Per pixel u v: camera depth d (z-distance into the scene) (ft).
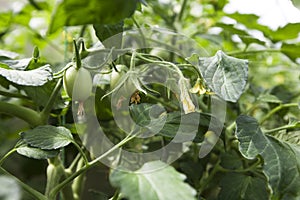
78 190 2.66
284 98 3.02
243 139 2.09
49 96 2.44
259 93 3.06
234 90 1.98
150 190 1.75
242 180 2.40
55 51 3.73
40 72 2.15
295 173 2.03
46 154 2.11
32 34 3.79
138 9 2.49
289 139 2.31
